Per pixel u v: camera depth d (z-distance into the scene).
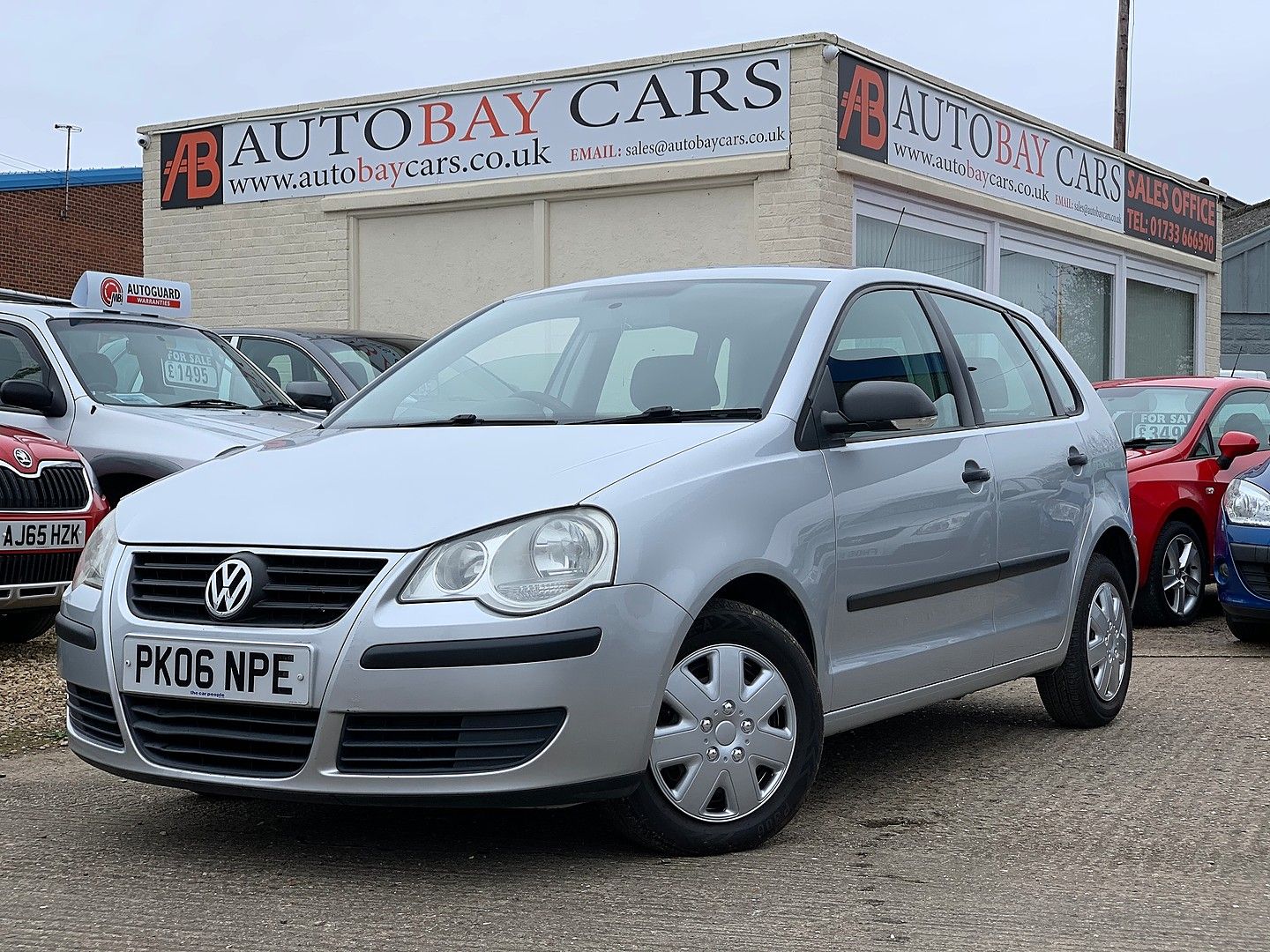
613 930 3.46
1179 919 3.60
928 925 3.53
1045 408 6.01
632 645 3.77
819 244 13.01
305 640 3.69
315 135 15.75
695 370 4.70
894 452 4.82
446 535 3.74
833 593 4.43
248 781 3.77
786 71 13.09
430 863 4.03
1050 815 4.63
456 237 15.09
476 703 3.62
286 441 4.73
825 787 5.03
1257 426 10.48
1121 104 27.17
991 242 15.77
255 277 16.23
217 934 3.44
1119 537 6.28
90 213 35.78
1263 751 5.63
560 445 4.17
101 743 4.05
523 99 14.50
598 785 3.76
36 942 3.39
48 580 7.12
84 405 8.20
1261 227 36.62
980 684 5.26
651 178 13.78
